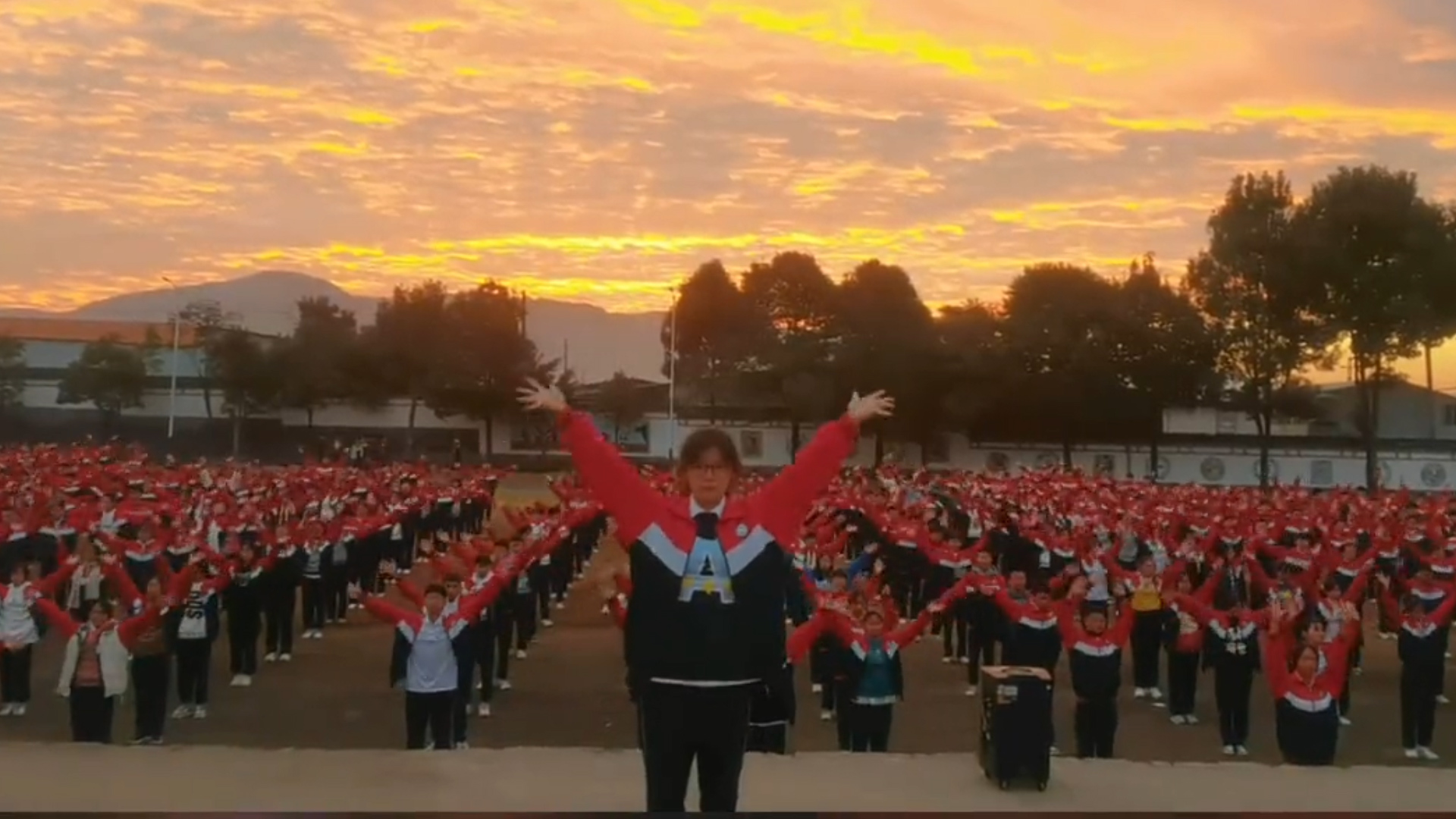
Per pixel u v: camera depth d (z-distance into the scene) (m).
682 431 70.19
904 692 18.58
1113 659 13.30
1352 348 60.81
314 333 77.50
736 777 4.29
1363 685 20.33
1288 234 59.97
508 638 19.09
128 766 6.83
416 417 78.25
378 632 24.14
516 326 76.62
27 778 6.52
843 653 12.79
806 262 76.19
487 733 15.88
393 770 6.79
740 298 77.00
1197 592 18.20
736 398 73.56
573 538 29.75
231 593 18.70
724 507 4.25
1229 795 6.69
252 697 17.95
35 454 46.47
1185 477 66.12
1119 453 68.00
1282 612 12.84
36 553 23.14
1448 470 64.31
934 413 70.00
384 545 27.77
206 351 76.31
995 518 29.47
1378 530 25.89
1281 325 61.19
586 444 4.23
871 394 4.40
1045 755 6.83
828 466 4.27
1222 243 61.97
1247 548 21.52
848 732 12.86
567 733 15.91
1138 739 16.11
